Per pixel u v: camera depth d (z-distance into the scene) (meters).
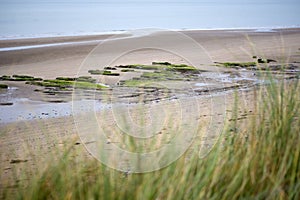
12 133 5.98
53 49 16.17
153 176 2.59
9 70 11.95
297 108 3.57
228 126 3.68
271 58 13.29
